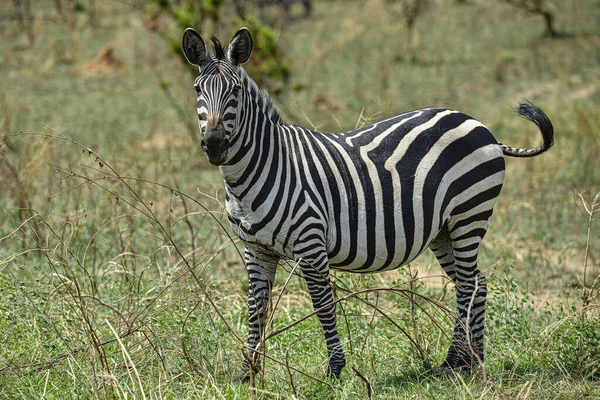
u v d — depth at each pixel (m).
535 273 19.16
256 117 11.40
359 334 13.41
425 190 12.11
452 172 12.34
